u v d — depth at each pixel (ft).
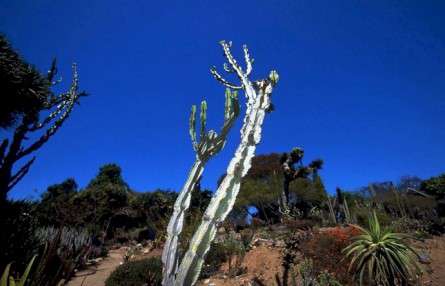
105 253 48.24
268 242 35.27
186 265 10.91
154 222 63.10
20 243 18.71
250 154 12.78
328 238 28.40
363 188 76.84
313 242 28.84
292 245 29.12
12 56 24.90
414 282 23.90
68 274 10.61
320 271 25.90
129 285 26.18
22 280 9.27
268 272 27.86
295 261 28.07
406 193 70.49
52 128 22.41
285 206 54.60
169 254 11.69
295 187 72.33
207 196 68.80
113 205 69.10
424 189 80.18
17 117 25.48
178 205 12.60
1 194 19.45
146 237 65.51
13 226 19.85
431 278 25.39
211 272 29.71
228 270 29.71
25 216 23.62
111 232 65.51
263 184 75.87
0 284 8.95
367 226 43.09
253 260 30.71
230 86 16.67
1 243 17.13
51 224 47.06
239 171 12.50
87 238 45.39
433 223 42.57
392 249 20.93
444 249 32.53
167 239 12.12
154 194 76.28
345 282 24.73
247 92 15.24
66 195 71.46
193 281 10.89
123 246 60.08
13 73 23.65
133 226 69.26
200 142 13.34
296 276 26.45
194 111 13.96
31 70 25.62
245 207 73.87
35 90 25.07
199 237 11.33
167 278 11.30
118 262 43.73
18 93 23.76
